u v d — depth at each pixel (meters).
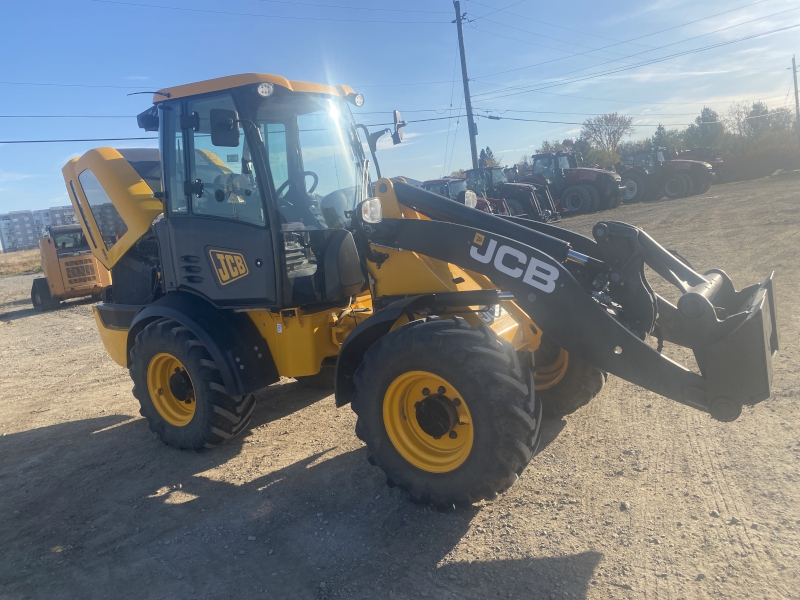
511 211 21.33
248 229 4.36
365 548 3.27
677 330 3.64
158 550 3.46
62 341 10.81
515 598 2.72
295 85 4.54
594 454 4.01
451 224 3.65
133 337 5.27
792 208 16.17
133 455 4.97
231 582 3.09
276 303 4.30
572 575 2.83
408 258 3.88
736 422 4.19
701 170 26.06
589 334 3.27
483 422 3.21
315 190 4.75
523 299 3.42
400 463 3.59
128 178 5.59
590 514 3.31
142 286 5.60
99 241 6.00
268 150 4.41
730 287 3.70
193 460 4.73
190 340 4.59
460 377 3.25
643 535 3.06
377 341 3.60
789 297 7.12
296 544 3.38
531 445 3.29
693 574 2.73
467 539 3.23
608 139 68.81
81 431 5.75
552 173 25.05
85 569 3.34
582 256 3.52
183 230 4.76
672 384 3.12
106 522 3.86
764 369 2.90
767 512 3.11
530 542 3.13
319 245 4.43
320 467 4.34
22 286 24.47
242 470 4.44
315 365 4.41
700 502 3.29
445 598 2.77
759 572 2.69
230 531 3.59
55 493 4.38
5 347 10.71
